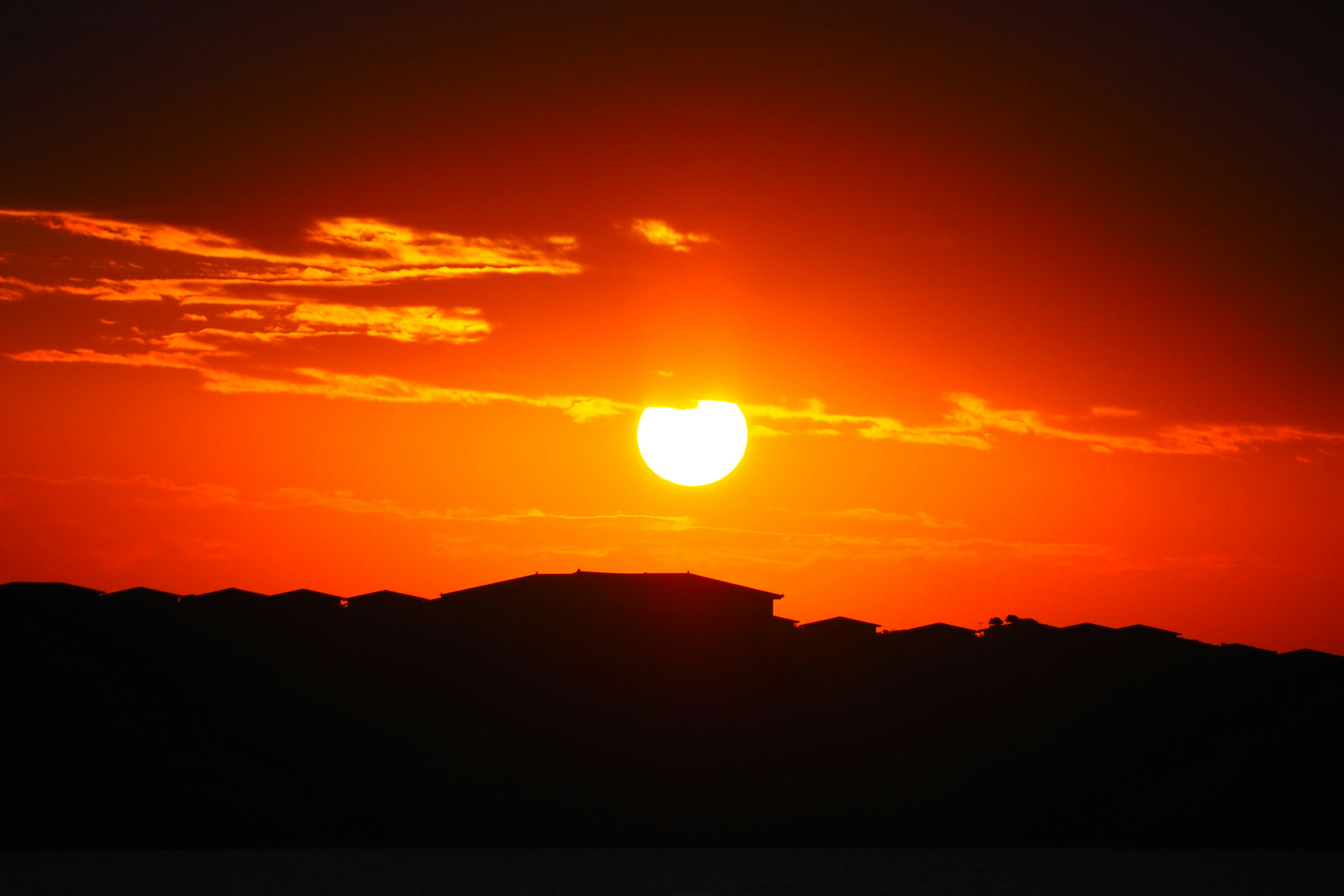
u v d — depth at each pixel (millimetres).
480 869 48531
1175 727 64500
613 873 47250
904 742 64188
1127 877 46719
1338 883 45031
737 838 61594
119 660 60781
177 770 59531
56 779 58500
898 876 46562
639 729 63500
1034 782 63531
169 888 42312
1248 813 62719
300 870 47844
